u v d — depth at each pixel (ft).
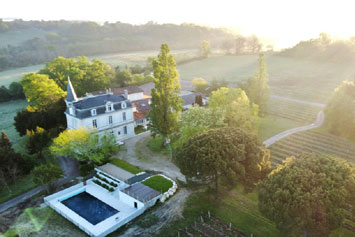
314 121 289.53
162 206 167.22
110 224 153.58
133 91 357.20
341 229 142.00
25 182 201.26
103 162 213.25
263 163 160.04
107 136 220.64
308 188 121.70
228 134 164.66
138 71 582.76
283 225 123.03
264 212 129.18
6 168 193.26
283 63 567.18
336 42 556.51
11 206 174.91
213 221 153.89
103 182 193.06
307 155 143.84
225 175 150.71
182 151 163.73
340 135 252.42
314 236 120.57
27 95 291.58
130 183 185.26
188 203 168.86
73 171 213.66
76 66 379.35
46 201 176.35
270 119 299.58
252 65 583.58
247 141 162.61
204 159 150.20
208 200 171.12
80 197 182.60
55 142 204.74
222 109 217.56
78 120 230.48
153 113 227.61
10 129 307.37
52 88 288.92
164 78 219.20
